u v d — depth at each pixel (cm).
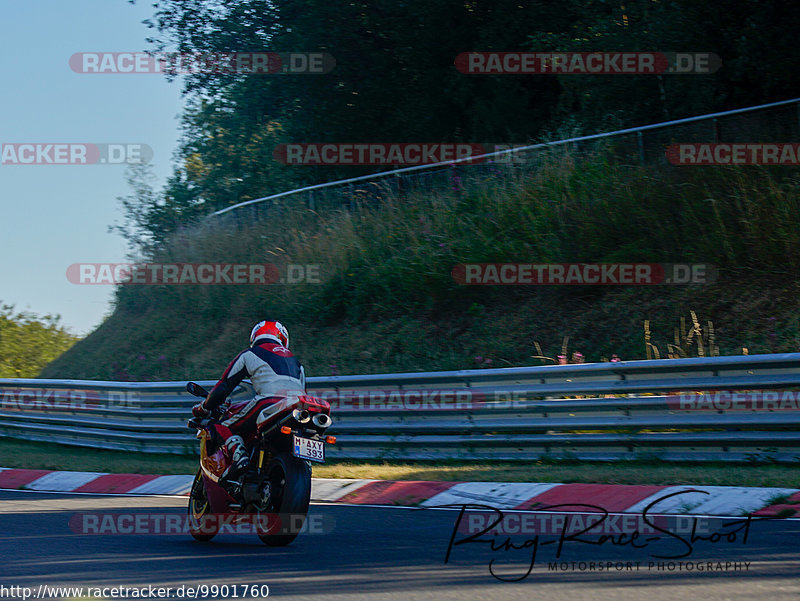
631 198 4903
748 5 5703
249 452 2283
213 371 5566
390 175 6197
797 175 4647
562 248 4878
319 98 7938
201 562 1923
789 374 2942
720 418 3022
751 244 4434
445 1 7219
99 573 1809
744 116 4912
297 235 6175
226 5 8269
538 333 4594
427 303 5103
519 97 7075
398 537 2212
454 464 3522
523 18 6988
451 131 7744
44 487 3662
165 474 3653
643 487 2625
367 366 4922
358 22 7756
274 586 1656
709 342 4078
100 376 6262
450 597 1535
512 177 5550
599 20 6438
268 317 5794
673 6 5878
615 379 3316
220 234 6725
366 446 3769
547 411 3419
